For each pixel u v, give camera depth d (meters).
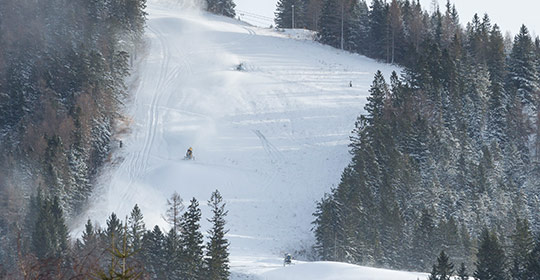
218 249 92.25
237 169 144.75
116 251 16.91
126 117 168.38
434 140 137.50
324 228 113.00
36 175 122.62
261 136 160.88
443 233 108.50
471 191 126.00
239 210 128.75
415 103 154.50
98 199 131.00
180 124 166.12
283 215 128.88
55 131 141.88
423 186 126.12
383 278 86.81
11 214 113.62
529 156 155.25
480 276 88.00
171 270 89.12
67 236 100.50
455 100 158.50
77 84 164.00
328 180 142.00
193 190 134.75
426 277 89.12
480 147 152.12
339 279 86.69
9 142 146.50
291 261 103.19
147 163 146.12
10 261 92.56
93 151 145.38
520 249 97.50
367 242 110.44
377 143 136.12
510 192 131.38
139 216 98.25
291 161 149.62
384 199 118.38
